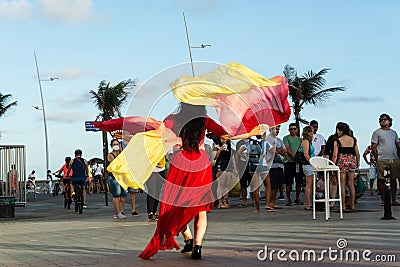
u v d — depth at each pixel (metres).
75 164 20.02
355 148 14.50
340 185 13.10
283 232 10.36
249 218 13.72
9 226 14.32
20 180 22.62
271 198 16.17
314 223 11.88
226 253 8.09
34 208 22.30
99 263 7.65
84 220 15.59
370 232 9.97
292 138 17.41
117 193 15.69
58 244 9.95
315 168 12.77
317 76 46.16
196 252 7.71
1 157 22.30
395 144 16.16
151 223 14.05
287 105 9.18
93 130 20.91
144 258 7.88
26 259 8.24
